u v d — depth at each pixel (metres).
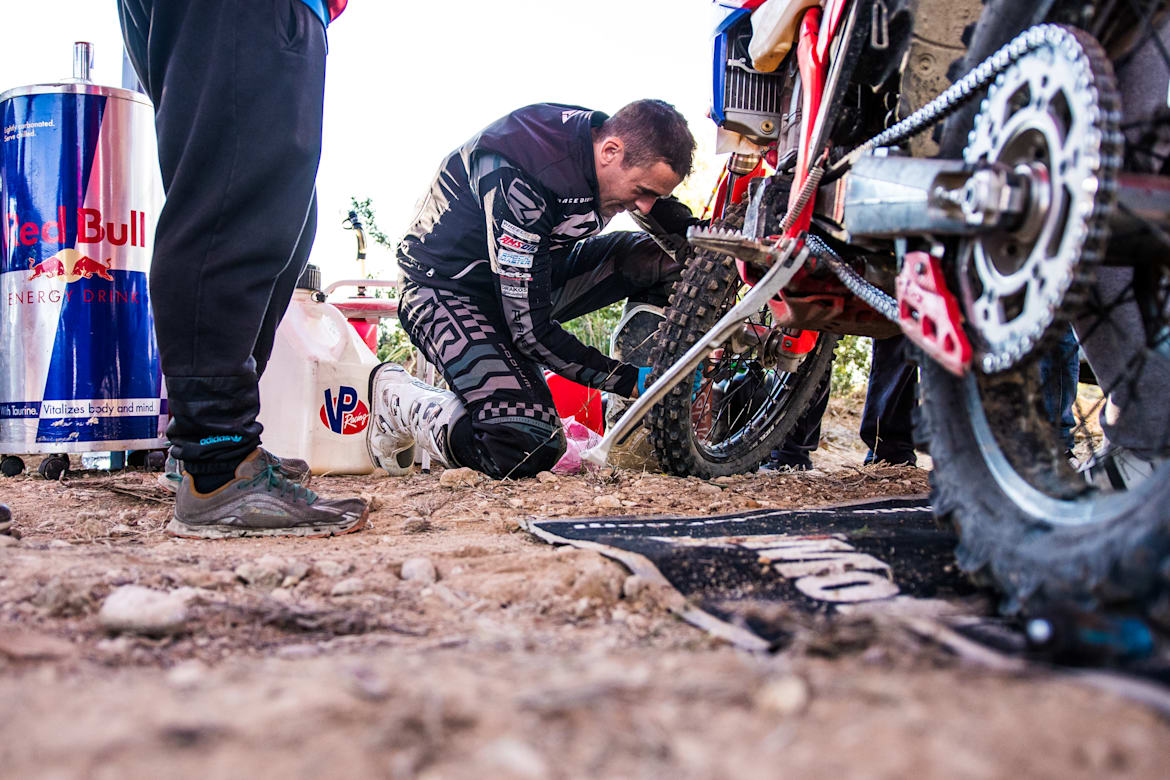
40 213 3.37
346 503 2.44
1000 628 1.27
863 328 2.61
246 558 1.99
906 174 1.62
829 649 1.09
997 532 1.41
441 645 1.37
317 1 2.32
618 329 3.91
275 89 2.16
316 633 1.46
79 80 3.45
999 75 1.50
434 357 3.47
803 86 2.30
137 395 3.51
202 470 2.29
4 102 3.43
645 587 1.66
